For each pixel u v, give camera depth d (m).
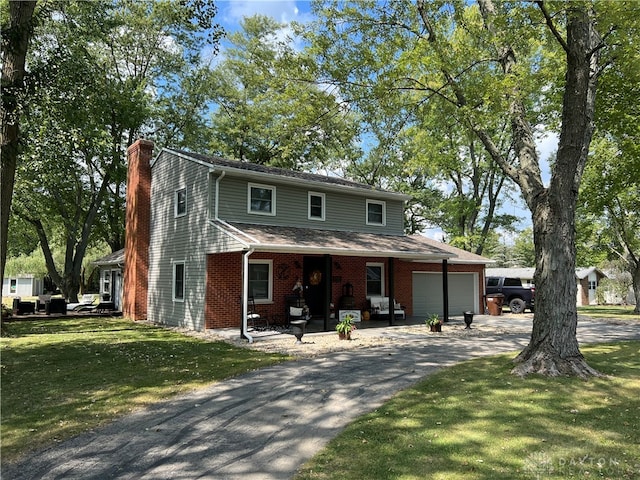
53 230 32.72
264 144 30.64
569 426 5.25
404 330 14.91
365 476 4.02
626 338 13.09
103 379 7.88
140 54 27.67
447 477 3.94
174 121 28.62
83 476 4.16
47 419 5.76
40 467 4.36
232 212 15.19
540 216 8.42
